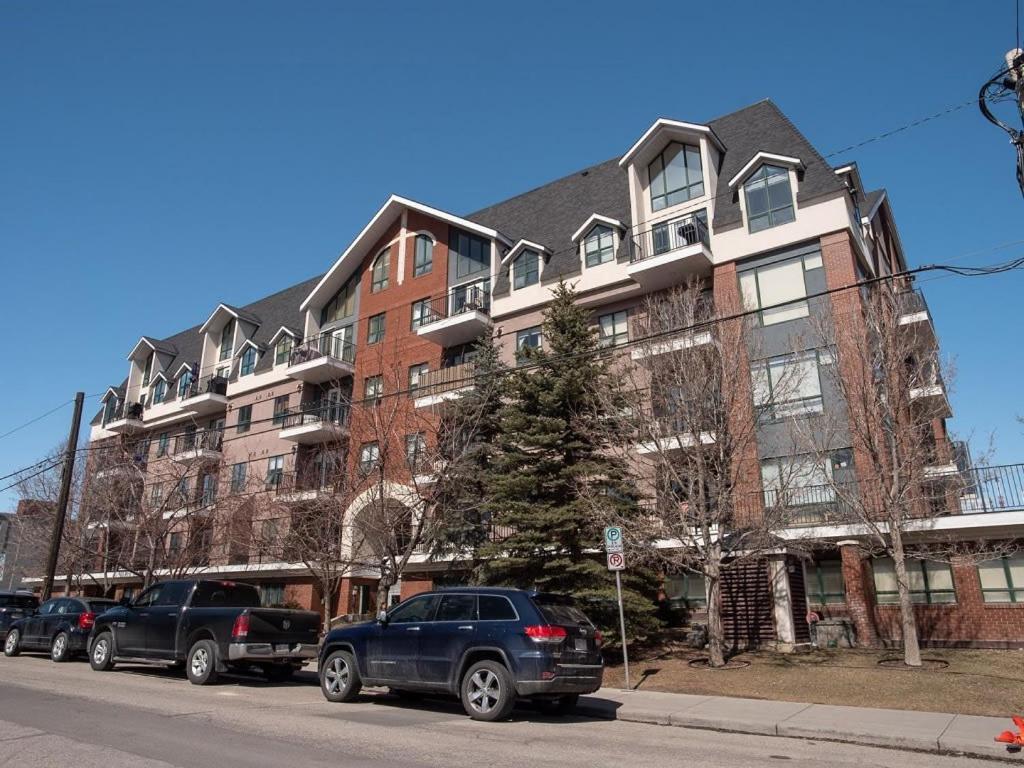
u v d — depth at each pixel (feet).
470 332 98.89
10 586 143.54
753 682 47.37
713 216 82.99
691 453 56.75
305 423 107.96
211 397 134.82
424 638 35.63
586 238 92.63
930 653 56.90
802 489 62.75
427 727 30.78
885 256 94.17
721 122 95.25
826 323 60.29
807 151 81.66
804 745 30.40
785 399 61.00
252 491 109.81
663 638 67.10
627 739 29.89
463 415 72.33
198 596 47.65
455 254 109.19
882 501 55.01
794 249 76.13
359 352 114.62
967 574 63.00
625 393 59.36
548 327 66.44
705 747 28.78
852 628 63.98
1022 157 34.68
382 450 72.23
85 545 108.17
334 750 25.26
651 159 91.76
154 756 23.45
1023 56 34.35
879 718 34.94
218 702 36.68
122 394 168.76
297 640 45.60
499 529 73.87
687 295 61.11
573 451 61.26
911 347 56.70
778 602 63.21
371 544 75.20
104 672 49.83
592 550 59.98
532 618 33.06
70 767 21.71
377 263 119.85
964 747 28.76
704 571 54.60
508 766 23.39
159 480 110.52
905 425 54.85
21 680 43.68
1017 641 59.72
